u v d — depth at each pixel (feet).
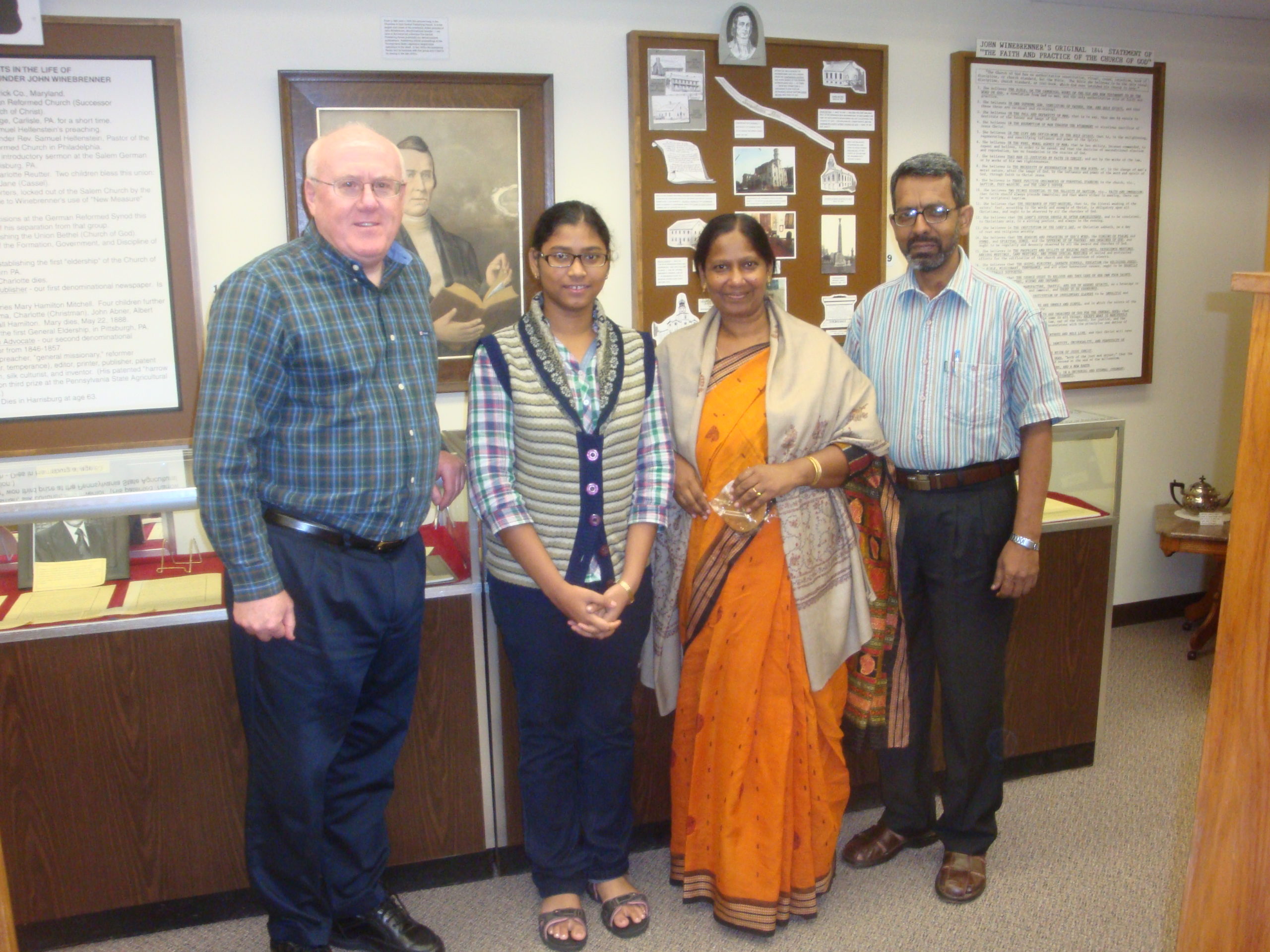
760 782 6.41
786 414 6.18
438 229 8.95
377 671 6.11
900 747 7.10
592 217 5.82
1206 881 3.15
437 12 8.77
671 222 9.51
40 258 8.20
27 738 6.23
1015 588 6.68
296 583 5.47
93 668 6.29
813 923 6.77
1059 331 11.29
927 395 6.74
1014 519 6.83
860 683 7.04
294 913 5.95
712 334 6.48
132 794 6.49
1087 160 10.99
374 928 6.41
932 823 7.63
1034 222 10.92
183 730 6.51
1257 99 11.76
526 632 6.16
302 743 5.66
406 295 5.78
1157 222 11.42
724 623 6.33
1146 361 11.71
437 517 6.91
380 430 5.50
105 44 8.01
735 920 6.47
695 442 6.33
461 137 8.87
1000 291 6.57
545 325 6.01
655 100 9.27
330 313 5.32
